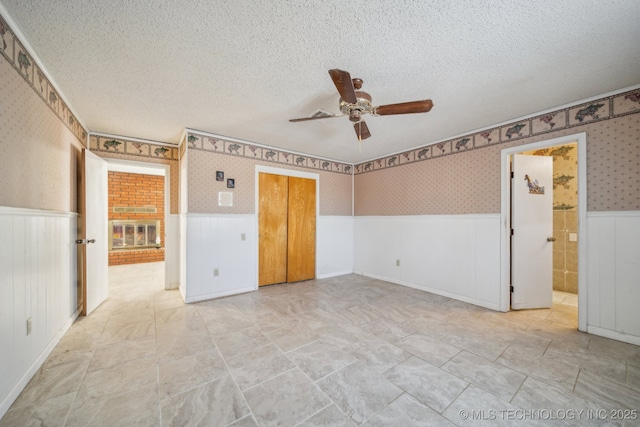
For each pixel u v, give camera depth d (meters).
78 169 2.93
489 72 2.05
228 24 1.54
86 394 1.60
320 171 4.79
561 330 2.56
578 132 2.53
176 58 1.88
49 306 2.08
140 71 2.04
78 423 1.38
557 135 2.66
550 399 1.59
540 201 3.21
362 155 4.69
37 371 1.83
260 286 4.12
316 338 2.38
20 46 1.65
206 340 2.33
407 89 2.32
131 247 6.22
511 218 3.14
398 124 3.14
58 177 2.33
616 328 2.35
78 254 2.88
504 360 2.01
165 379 1.76
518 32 1.61
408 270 4.19
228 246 3.68
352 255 5.27
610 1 1.36
